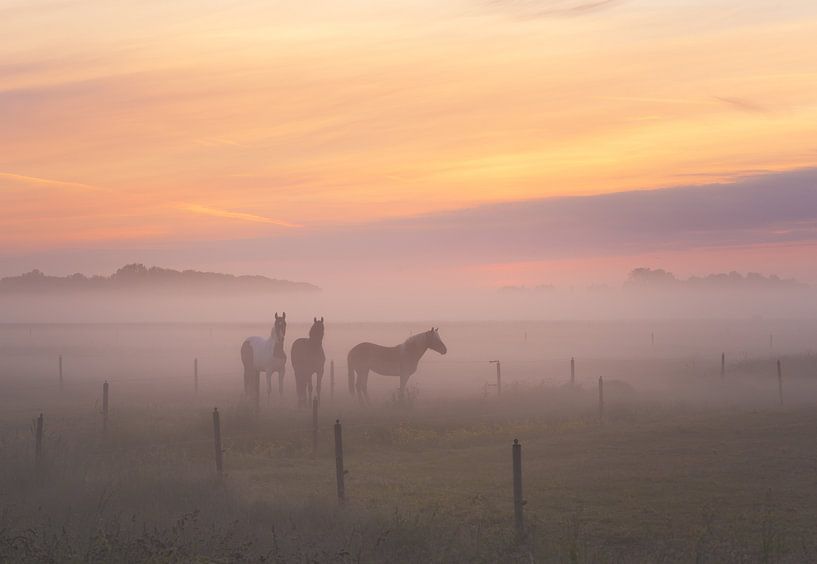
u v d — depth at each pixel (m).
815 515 13.57
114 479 14.59
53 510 12.57
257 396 27.50
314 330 29.69
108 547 9.48
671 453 19.94
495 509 14.16
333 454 21.03
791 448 20.12
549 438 23.20
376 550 10.38
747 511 13.90
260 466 19.06
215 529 11.00
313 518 12.23
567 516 13.75
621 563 10.48
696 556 10.58
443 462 19.78
